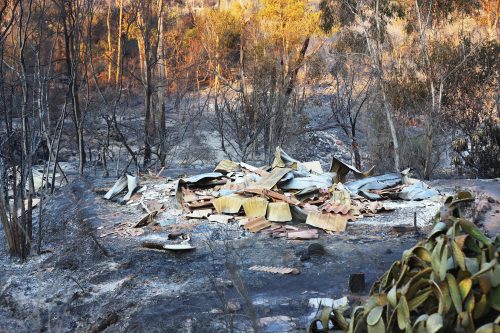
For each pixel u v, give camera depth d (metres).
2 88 9.53
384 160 21.95
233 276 4.95
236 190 10.40
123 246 8.55
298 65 26.70
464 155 23.88
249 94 25.20
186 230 9.16
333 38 32.41
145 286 6.99
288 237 8.59
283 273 6.95
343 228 8.91
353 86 25.69
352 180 12.30
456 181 12.05
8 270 8.19
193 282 6.93
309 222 9.16
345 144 27.77
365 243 8.16
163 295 6.56
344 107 28.08
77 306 6.69
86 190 11.78
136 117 25.66
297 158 23.19
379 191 10.73
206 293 6.45
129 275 7.34
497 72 24.42
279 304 5.96
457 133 25.77
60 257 8.49
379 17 25.47
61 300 6.95
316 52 29.55
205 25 32.56
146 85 20.80
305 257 7.45
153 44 27.19
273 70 25.09
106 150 19.92
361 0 24.62
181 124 22.97
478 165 22.25
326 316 4.27
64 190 12.15
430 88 23.77
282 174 10.53
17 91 12.33
